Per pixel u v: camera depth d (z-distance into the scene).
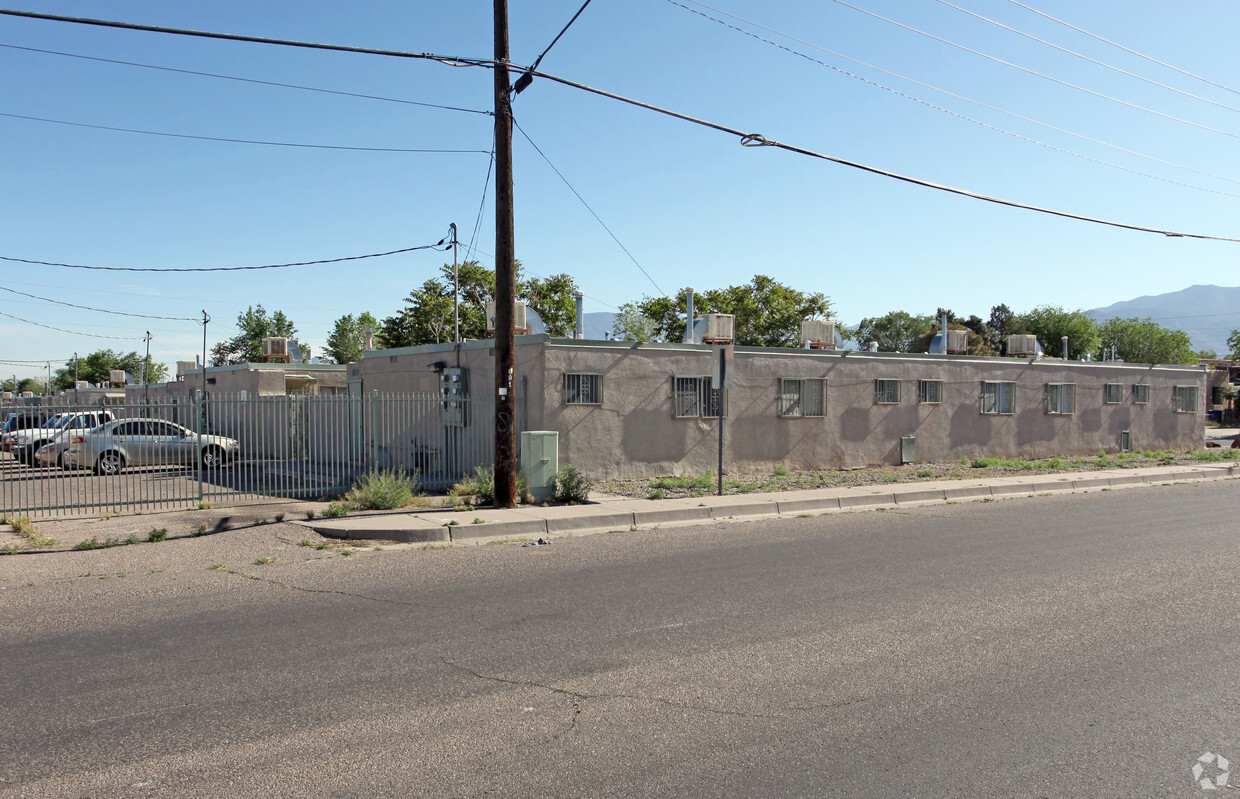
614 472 16.80
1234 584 7.98
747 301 41.81
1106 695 4.96
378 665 5.57
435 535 10.93
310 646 6.01
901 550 9.96
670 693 5.02
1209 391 55.59
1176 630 6.35
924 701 4.88
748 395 18.75
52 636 6.30
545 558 9.57
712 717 4.64
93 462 18.81
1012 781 3.85
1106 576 8.35
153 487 15.38
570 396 16.30
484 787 3.80
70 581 8.34
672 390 17.58
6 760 4.09
